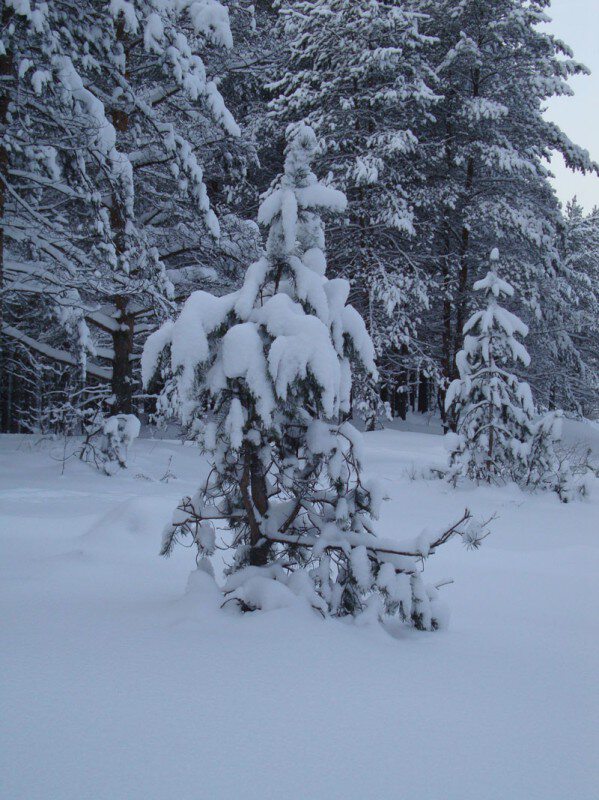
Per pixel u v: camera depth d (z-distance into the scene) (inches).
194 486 398.6
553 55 836.0
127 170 412.8
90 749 84.0
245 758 83.3
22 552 214.5
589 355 1087.6
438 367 862.5
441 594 187.6
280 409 146.6
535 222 820.6
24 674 106.7
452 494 412.5
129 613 143.6
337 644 125.3
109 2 430.9
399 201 779.4
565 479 409.4
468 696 107.4
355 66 795.4
